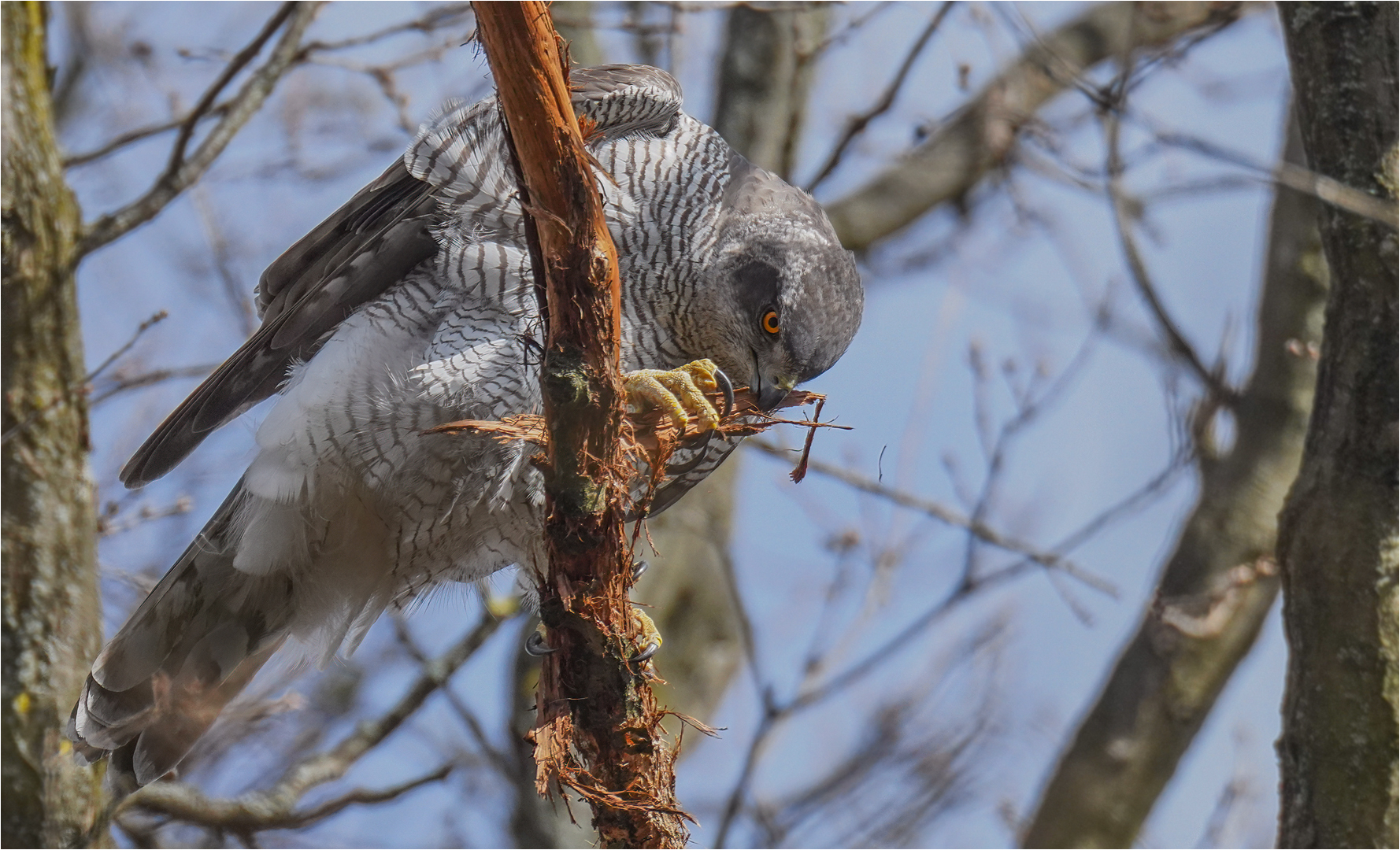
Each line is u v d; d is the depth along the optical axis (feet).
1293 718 23.81
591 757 20.13
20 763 28.43
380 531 27.66
